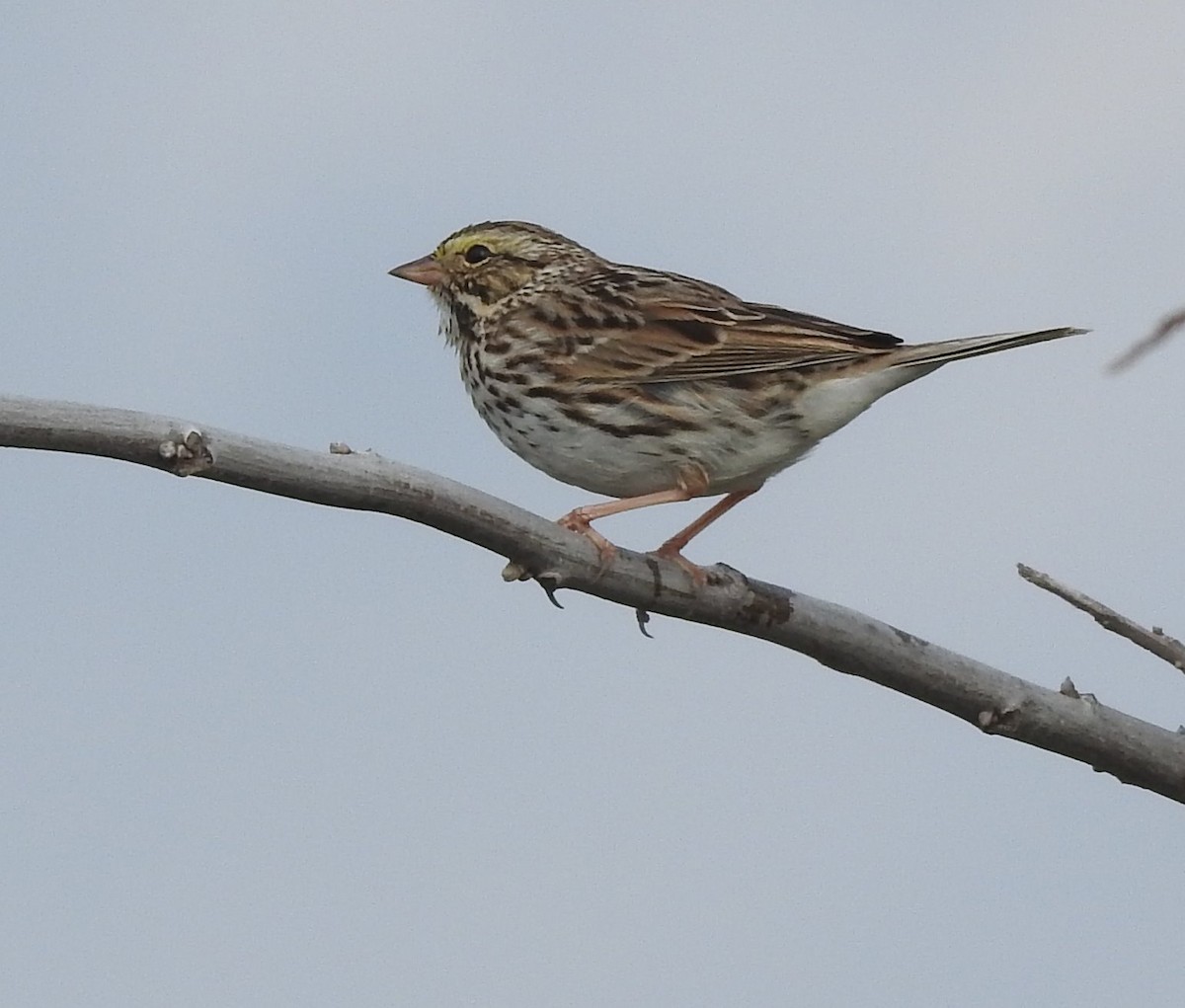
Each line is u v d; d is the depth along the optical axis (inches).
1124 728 398.9
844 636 390.9
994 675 395.5
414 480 339.6
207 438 310.7
